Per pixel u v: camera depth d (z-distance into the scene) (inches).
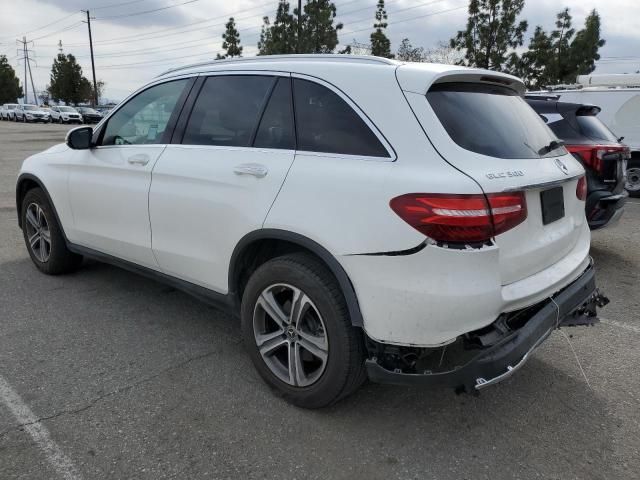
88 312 165.9
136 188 146.1
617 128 401.7
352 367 105.5
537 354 146.0
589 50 920.9
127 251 156.0
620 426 113.6
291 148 114.1
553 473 99.2
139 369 132.3
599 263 233.6
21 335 148.9
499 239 94.7
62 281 192.9
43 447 102.3
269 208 111.8
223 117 130.8
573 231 121.7
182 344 146.3
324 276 106.2
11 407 114.7
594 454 104.6
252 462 100.1
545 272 109.4
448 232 90.0
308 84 115.5
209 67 140.1
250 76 128.1
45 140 962.1
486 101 113.5
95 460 99.2
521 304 100.6
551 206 110.6
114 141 160.2
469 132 101.7
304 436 108.0
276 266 112.2
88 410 114.3
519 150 108.5
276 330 121.3
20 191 201.0
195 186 129.1
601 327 163.8
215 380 128.0
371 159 101.0
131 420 111.3
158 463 98.9
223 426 110.3
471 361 93.9
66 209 176.9
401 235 92.7
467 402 121.7
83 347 142.9
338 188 101.7
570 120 231.8
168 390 123.1
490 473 99.0
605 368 138.3
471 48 874.1
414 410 118.2
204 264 130.8
